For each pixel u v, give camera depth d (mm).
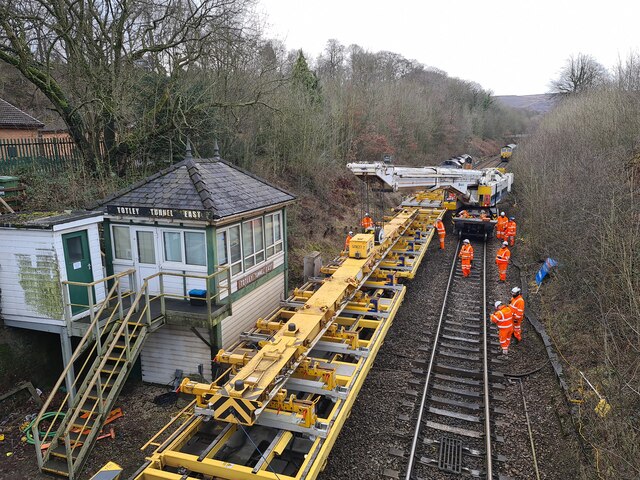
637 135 15945
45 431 8273
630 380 6879
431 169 17969
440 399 9000
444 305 13773
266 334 9156
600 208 11641
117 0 14734
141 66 16891
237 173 11461
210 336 9336
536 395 9219
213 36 16562
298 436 6988
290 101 22266
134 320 8812
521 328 12430
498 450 7605
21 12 13562
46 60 14031
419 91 46938
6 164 13555
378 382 9594
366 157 31797
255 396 5840
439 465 7191
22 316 8945
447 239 22828
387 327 10227
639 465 5801
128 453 7652
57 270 8555
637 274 9070
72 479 6957
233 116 18781
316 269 12539
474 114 62281
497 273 17234
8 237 8688
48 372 9664
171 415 8719
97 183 14273
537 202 18641
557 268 13969
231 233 9867
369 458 7332
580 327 11086
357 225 23062
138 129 14898
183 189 9648
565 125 24875
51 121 24094
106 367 8477
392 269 14062
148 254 9891
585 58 53219
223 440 6402
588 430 7602
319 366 7707
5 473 7180
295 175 22922
